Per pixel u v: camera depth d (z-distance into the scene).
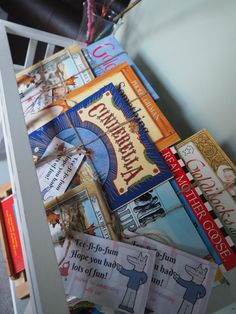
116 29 0.90
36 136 0.56
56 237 0.46
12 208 0.57
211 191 0.49
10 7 1.18
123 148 0.53
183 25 0.64
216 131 0.57
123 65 0.60
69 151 0.54
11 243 0.55
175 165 0.52
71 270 0.45
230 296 0.46
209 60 0.57
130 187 0.50
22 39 1.13
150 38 0.76
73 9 1.16
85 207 0.48
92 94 0.58
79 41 0.85
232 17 0.52
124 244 0.45
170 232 0.47
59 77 0.65
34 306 0.30
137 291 0.43
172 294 0.44
